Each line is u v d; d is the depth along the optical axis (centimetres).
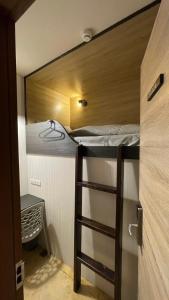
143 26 143
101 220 160
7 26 52
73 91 285
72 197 188
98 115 270
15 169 55
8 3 47
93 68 215
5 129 52
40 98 267
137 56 184
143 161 97
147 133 85
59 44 175
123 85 239
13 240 54
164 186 55
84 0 121
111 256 154
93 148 159
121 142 149
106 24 146
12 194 54
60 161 199
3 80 51
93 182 164
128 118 236
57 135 201
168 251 52
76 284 162
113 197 151
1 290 51
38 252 223
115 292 133
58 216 207
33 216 205
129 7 128
